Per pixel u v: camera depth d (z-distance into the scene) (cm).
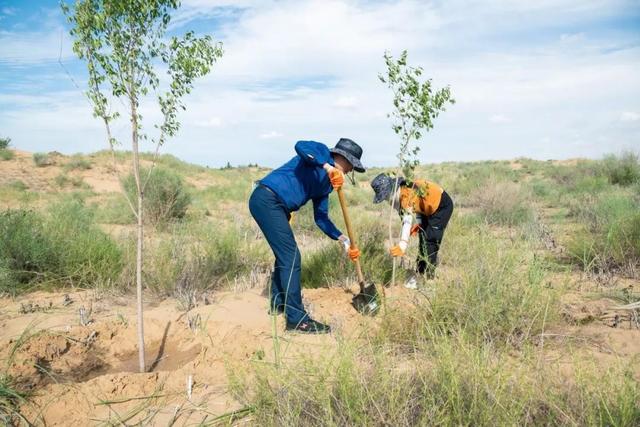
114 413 322
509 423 252
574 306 472
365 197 1750
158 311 519
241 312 505
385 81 525
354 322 451
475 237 567
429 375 303
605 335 400
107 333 458
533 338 386
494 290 416
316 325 436
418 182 549
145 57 363
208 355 395
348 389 279
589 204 1072
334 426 258
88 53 349
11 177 2023
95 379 356
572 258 677
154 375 365
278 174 455
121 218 1208
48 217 808
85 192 1878
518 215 1134
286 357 363
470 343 370
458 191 1814
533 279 433
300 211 1060
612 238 659
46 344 424
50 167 2228
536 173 2519
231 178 2703
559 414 266
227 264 671
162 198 1188
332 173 430
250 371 353
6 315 505
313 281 615
